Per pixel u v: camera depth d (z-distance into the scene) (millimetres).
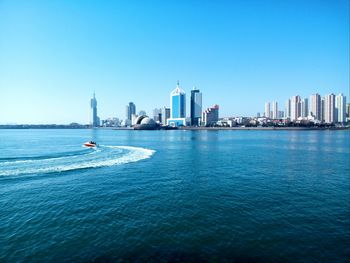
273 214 17094
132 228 14828
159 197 20938
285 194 22016
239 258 11820
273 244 13000
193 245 12961
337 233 14195
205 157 47062
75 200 19906
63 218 16250
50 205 18688
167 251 12406
